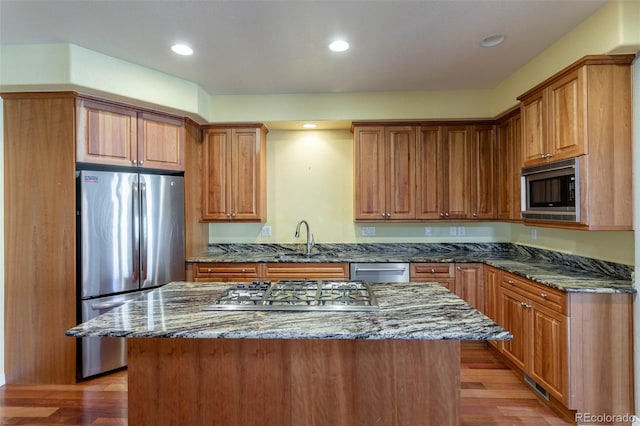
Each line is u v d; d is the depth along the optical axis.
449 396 1.63
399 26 2.33
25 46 2.57
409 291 1.99
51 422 2.27
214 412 1.64
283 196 4.09
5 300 2.73
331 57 2.79
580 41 2.31
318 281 2.22
